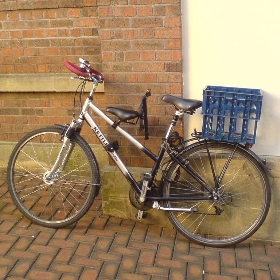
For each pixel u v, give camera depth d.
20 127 4.46
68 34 4.04
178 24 3.16
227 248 3.32
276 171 3.26
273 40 3.10
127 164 3.59
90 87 4.04
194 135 3.19
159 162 3.24
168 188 3.30
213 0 3.10
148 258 3.17
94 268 3.06
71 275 2.98
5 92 4.34
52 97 4.27
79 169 4.26
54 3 3.95
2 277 2.96
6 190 4.18
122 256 3.19
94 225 3.58
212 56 3.22
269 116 3.26
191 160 3.35
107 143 3.31
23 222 3.63
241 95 2.99
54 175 3.54
